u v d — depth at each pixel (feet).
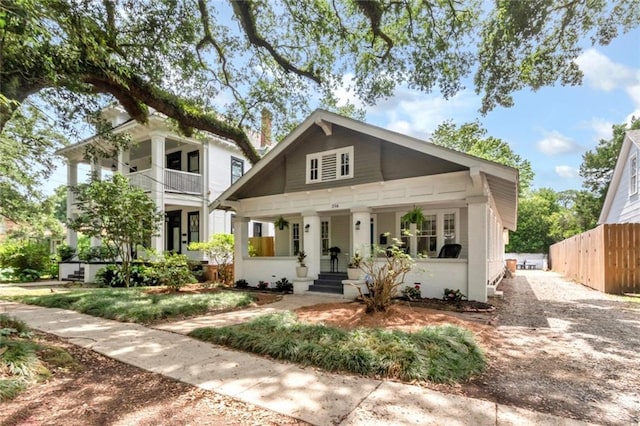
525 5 22.70
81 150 51.57
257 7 29.89
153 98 29.55
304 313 21.72
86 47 18.19
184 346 14.93
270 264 37.19
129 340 15.92
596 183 86.07
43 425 8.22
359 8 27.50
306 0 28.35
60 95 23.27
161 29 24.22
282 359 12.99
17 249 52.47
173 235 57.21
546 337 16.60
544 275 59.98
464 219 32.58
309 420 8.40
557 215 113.80
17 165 30.35
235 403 9.39
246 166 59.16
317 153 33.94
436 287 26.96
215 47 32.94
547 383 10.96
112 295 27.73
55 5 14.88
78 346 14.97
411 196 28.50
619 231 32.65
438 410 8.92
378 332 14.88
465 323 18.53
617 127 80.43
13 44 14.44
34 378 10.76
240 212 40.11
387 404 9.26
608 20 24.62
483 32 27.22
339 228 39.93
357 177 31.14
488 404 9.34
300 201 35.24
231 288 37.58
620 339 16.28
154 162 44.39
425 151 25.91
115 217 35.60
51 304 25.86
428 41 28.68
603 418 8.65
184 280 32.60
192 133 39.70
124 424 8.30
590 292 34.01
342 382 10.81
